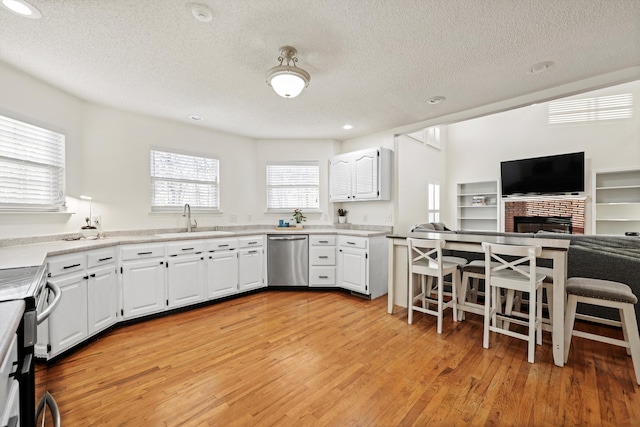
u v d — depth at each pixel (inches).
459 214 305.0
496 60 91.0
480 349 94.9
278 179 190.7
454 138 307.4
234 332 108.3
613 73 99.2
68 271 89.1
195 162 161.0
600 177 236.4
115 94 116.1
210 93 115.7
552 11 68.6
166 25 73.4
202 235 136.4
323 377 78.7
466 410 65.6
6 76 92.4
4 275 53.5
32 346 39.6
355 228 186.1
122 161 133.7
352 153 172.1
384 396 70.6
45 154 106.4
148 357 89.5
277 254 165.5
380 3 65.9
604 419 62.5
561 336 83.7
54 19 70.6
